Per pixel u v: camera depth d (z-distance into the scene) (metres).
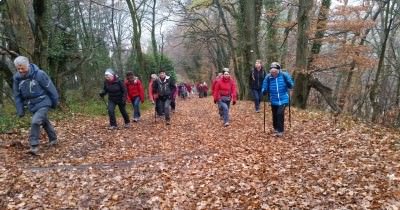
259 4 23.81
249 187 6.26
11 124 10.98
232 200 5.82
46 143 9.42
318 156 7.68
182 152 8.86
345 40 17.41
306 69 16.58
